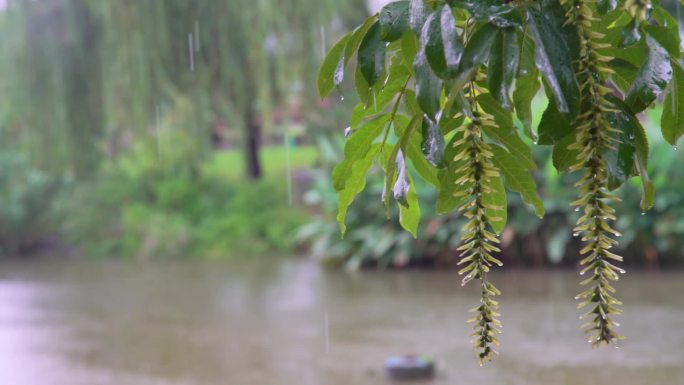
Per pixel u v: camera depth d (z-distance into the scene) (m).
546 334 6.46
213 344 6.68
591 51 0.84
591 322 0.86
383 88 1.04
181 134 13.27
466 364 5.67
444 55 0.83
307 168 17.61
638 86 0.90
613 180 0.87
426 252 10.66
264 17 12.27
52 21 13.13
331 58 1.06
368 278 10.10
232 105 13.92
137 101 12.41
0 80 13.37
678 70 0.94
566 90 0.80
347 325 7.22
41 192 14.38
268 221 13.90
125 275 11.30
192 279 10.67
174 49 12.69
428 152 0.93
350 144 1.12
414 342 6.42
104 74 12.62
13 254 14.06
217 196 14.83
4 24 13.48
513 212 10.05
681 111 0.95
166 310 8.37
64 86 13.09
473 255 0.91
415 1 0.90
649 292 8.16
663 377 5.14
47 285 10.53
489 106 0.97
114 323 7.76
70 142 13.23
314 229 11.76
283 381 5.44
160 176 14.85
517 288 8.69
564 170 0.94
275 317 7.76
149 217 13.84
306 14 12.34
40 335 7.29
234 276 10.80
